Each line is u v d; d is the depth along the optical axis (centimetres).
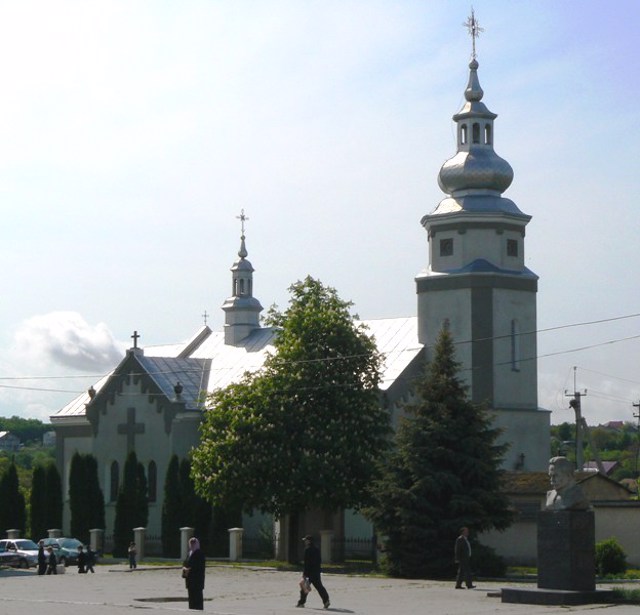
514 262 7431
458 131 7488
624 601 3681
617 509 6203
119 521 7700
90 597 4234
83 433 8600
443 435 5434
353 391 6378
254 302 8975
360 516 7169
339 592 4384
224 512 7044
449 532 5331
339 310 6619
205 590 4566
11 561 6944
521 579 5231
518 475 6594
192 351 9119
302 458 6178
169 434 8025
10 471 8256
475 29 7469
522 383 7362
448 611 3472
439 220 7400
